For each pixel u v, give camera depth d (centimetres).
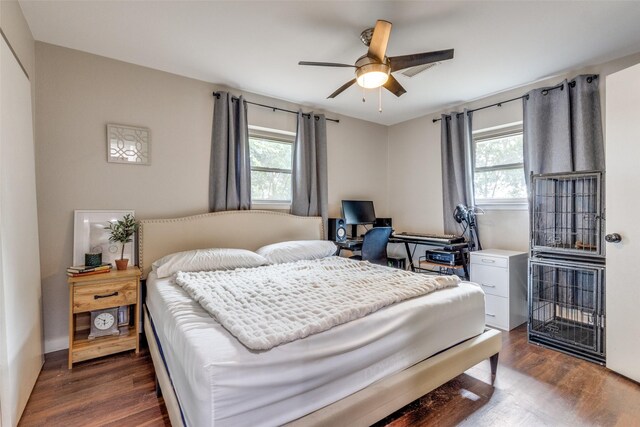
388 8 198
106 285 229
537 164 299
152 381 201
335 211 414
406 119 443
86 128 254
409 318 156
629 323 202
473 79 306
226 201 319
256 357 109
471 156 362
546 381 201
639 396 184
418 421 163
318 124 389
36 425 159
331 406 125
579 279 277
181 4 195
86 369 215
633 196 199
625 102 203
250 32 227
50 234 240
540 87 309
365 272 238
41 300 230
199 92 308
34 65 232
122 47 248
